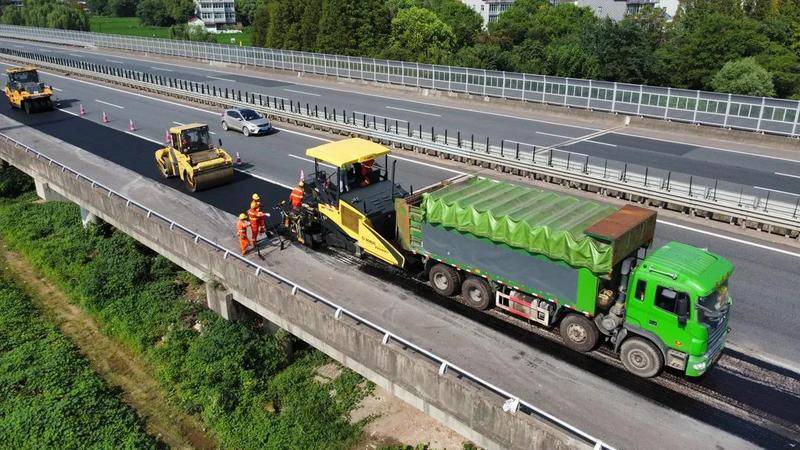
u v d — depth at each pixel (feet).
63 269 76.59
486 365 43.27
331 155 58.18
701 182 81.20
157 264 73.67
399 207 53.72
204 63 219.20
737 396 39.91
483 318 49.60
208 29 455.63
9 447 49.57
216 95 141.90
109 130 117.39
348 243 60.08
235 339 57.82
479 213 46.52
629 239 41.42
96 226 82.64
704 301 38.14
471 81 141.59
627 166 89.20
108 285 70.03
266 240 65.67
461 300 52.42
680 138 106.11
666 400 39.45
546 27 281.54
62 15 387.75
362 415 50.65
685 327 38.42
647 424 37.24
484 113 129.39
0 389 56.03
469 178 56.44
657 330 39.73
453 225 48.34
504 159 90.07
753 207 67.46
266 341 58.29
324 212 60.64
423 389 41.83
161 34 396.37
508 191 52.47
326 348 49.62
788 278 56.13
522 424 35.78
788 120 97.76
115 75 171.73
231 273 57.67
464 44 284.82
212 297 60.18
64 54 247.50
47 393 55.31
